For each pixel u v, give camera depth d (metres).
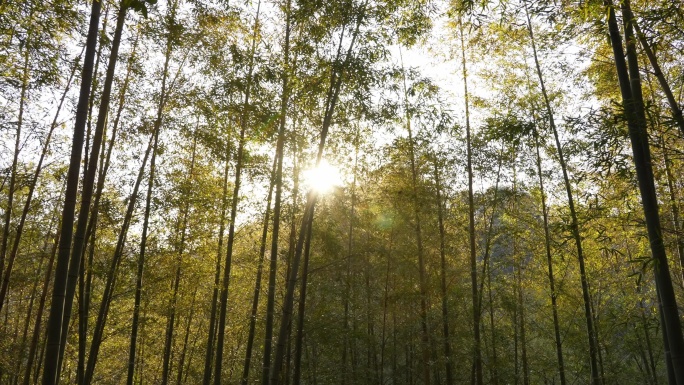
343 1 7.23
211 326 10.65
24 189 9.78
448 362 10.55
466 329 11.28
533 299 13.20
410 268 11.57
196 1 7.90
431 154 11.33
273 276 8.05
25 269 10.45
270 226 10.71
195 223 9.31
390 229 11.91
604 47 6.71
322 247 11.79
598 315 11.49
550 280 10.81
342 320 12.25
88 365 8.04
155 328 12.72
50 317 4.30
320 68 7.61
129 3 3.21
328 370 12.42
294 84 7.73
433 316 11.10
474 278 10.77
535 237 11.25
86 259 8.93
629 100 4.47
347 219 12.38
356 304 12.31
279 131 8.41
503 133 6.12
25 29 5.93
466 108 11.34
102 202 8.51
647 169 4.57
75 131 4.63
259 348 13.90
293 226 10.91
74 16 6.02
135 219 9.01
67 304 4.61
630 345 13.28
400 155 11.27
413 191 11.15
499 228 11.49
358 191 12.12
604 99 7.71
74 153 4.58
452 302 10.88
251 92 8.33
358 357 14.04
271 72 7.88
